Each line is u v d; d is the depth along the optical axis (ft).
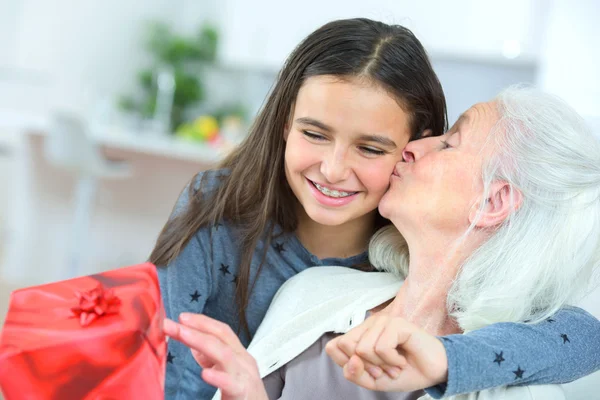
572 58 10.52
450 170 2.89
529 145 2.80
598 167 2.77
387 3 13.30
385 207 3.02
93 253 11.35
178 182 10.84
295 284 3.39
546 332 2.55
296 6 14.40
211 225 3.48
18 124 11.23
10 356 1.74
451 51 12.86
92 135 10.20
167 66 15.69
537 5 12.05
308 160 3.00
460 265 2.89
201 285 3.45
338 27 3.09
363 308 3.12
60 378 1.76
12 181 12.57
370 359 2.11
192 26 17.67
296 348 3.08
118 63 16.30
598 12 10.33
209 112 15.29
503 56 12.50
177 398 3.44
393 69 2.95
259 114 3.50
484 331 2.46
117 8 16.12
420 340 2.16
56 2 15.11
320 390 2.96
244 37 15.14
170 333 2.15
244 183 3.44
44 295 1.95
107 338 1.85
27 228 11.52
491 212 2.83
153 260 3.48
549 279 2.72
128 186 11.11
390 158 3.04
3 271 11.39
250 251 3.42
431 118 3.23
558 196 2.74
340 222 3.10
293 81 3.13
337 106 2.88
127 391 1.80
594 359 2.60
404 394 2.82
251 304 3.52
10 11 14.49
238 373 2.22
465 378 2.21
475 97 13.46
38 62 14.99
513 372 2.34
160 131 12.99
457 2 12.69
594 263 2.81
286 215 3.48
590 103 10.36
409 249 3.04
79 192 10.34
